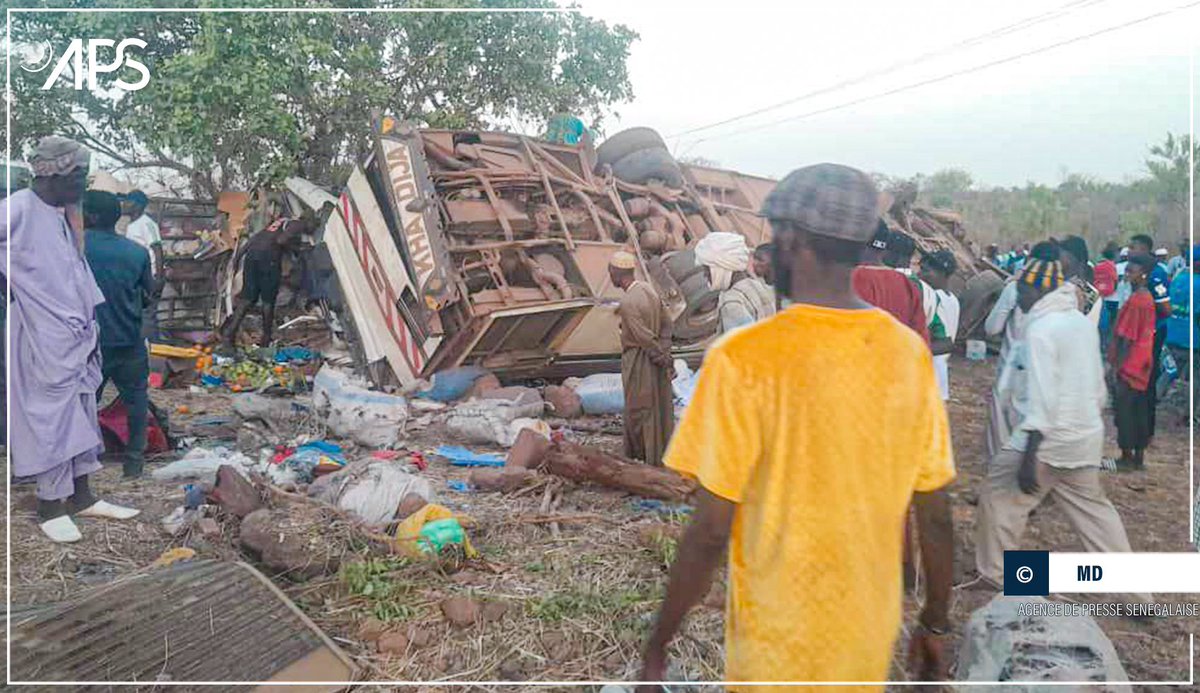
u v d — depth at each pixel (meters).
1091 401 3.36
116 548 4.02
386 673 3.05
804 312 1.71
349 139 11.34
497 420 6.19
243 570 3.50
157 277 8.40
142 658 2.89
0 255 3.86
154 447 5.59
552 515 4.39
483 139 8.52
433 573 3.69
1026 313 3.53
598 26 12.18
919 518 1.88
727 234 5.05
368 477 4.44
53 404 4.00
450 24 11.09
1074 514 3.49
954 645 3.07
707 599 3.43
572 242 7.79
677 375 7.18
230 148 10.73
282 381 7.88
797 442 1.69
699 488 1.70
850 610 1.72
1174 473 5.91
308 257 9.70
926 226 10.48
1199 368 7.50
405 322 7.35
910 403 1.74
